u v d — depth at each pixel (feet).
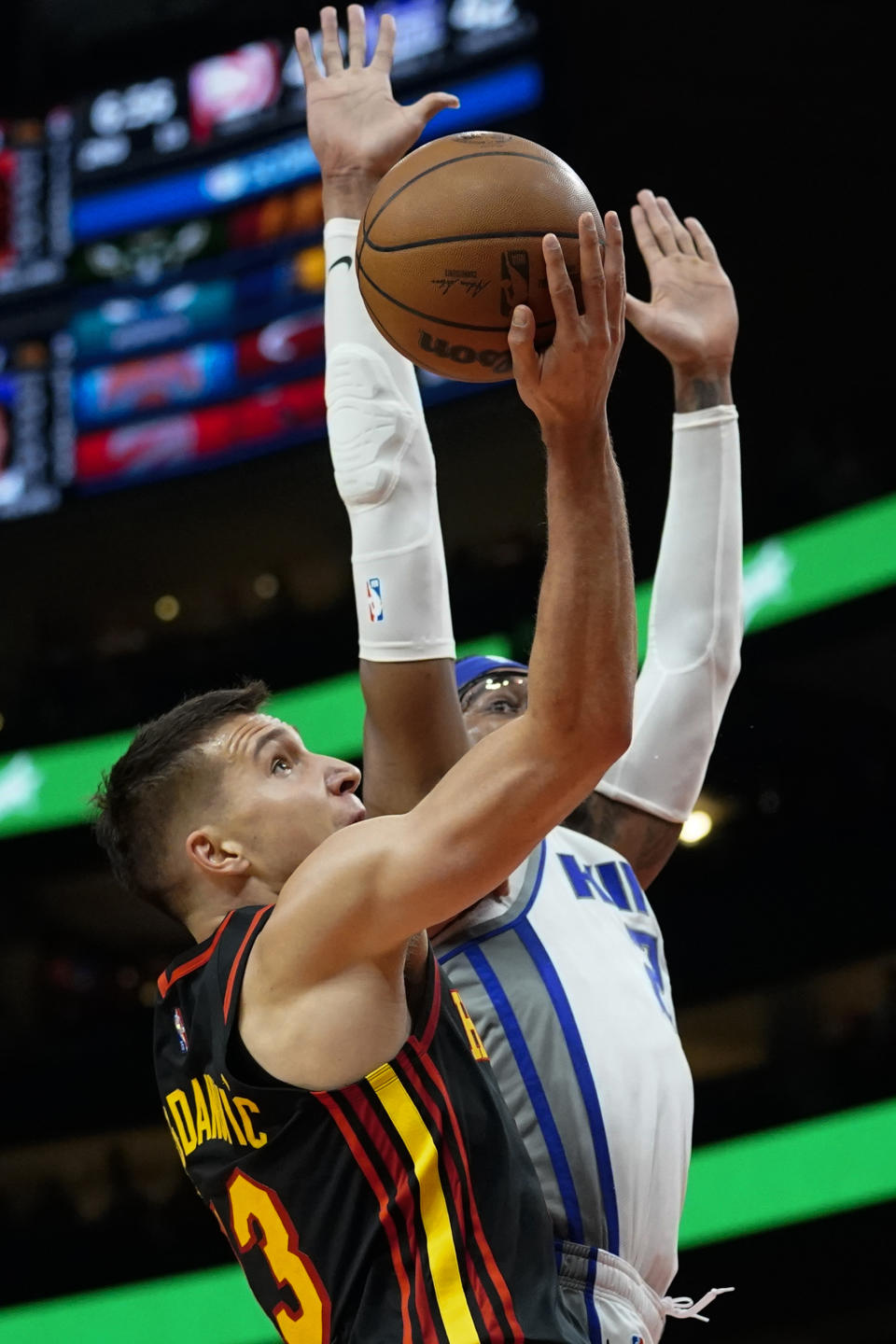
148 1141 53.11
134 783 8.57
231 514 61.21
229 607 65.10
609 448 7.16
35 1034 57.16
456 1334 7.02
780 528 54.65
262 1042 7.34
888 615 49.90
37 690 61.00
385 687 9.26
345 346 9.97
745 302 59.98
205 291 61.52
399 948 7.27
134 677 60.54
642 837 11.12
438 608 9.45
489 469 58.03
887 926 48.80
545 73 57.26
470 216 7.64
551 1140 8.75
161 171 62.69
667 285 12.26
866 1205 43.91
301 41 11.42
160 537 62.34
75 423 61.93
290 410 59.41
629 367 58.34
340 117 10.93
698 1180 46.14
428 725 9.26
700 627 11.35
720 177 60.13
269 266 60.90
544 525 7.64
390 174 8.18
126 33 64.23
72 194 63.52
